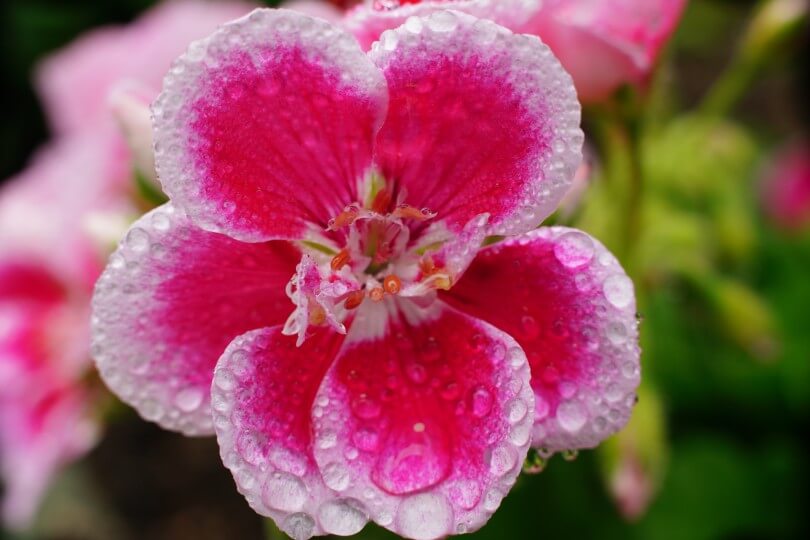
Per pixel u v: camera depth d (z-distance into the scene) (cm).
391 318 16
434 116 15
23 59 37
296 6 18
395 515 15
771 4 23
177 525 34
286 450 15
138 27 26
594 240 15
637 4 18
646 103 19
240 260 15
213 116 15
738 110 41
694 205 24
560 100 15
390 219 15
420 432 15
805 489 27
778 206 32
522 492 25
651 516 26
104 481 35
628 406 15
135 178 17
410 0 16
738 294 22
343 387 15
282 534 16
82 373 22
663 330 28
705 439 28
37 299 23
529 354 15
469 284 16
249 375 15
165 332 15
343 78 15
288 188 15
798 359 28
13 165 38
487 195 15
